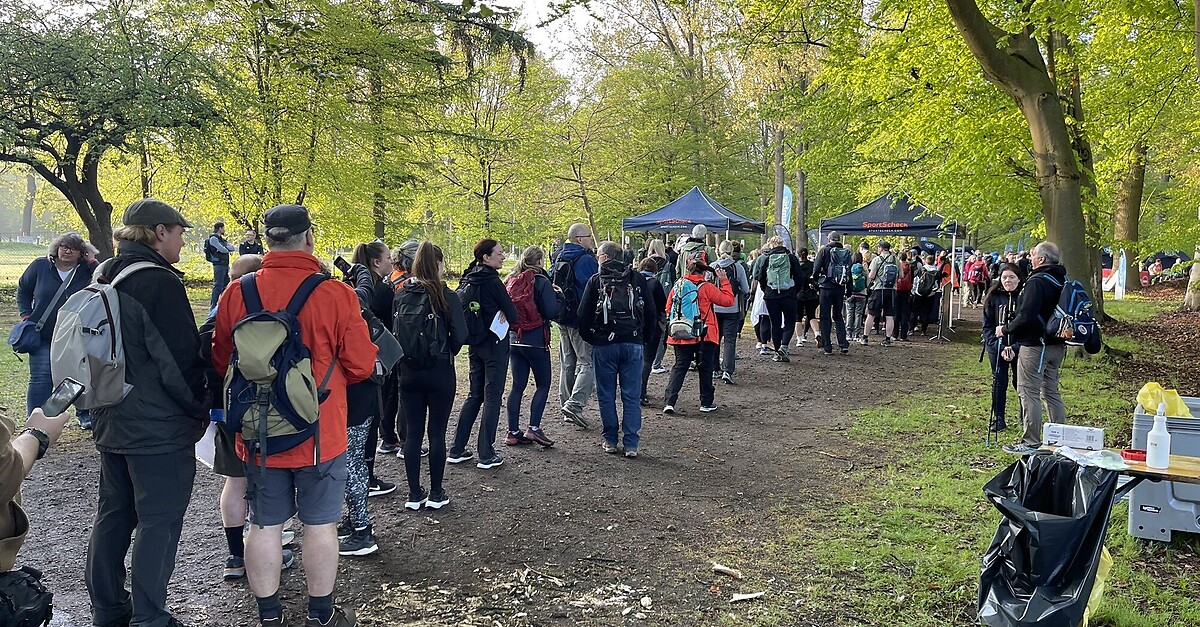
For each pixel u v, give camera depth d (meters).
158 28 19.30
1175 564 4.25
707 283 8.00
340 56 19.92
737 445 6.84
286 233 3.15
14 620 2.30
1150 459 4.00
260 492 3.10
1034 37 10.98
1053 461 3.51
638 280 6.41
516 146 25.67
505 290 5.78
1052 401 6.39
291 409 2.97
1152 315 19.08
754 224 18.02
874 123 17.27
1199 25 5.68
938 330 15.81
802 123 21.94
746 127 31.33
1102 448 4.21
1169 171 22.12
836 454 6.56
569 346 8.02
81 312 2.93
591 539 4.62
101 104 17.47
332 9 19.67
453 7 10.06
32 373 6.34
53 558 4.23
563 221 31.08
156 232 3.18
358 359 3.20
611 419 6.46
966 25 10.50
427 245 4.81
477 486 5.58
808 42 14.02
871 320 13.69
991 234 36.56
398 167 23.00
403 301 4.81
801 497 5.43
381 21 20.44
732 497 5.42
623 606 3.78
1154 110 13.72
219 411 3.48
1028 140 13.03
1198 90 12.72
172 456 3.12
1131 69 13.56
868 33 15.37
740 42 14.38
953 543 4.55
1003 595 3.44
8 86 16.69
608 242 6.85
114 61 17.19
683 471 6.04
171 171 21.08
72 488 5.38
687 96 31.19
